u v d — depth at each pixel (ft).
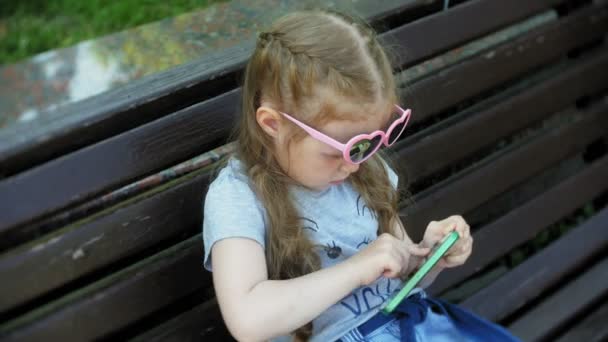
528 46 6.40
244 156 4.41
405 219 5.77
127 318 4.38
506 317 6.56
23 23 8.96
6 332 3.96
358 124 4.08
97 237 4.17
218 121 4.54
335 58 3.98
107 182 4.14
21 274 3.93
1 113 5.00
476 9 5.89
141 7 8.86
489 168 6.33
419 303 4.82
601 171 7.27
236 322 4.02
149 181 4.66
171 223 4.48
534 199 6.80
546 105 6.68
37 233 4.17
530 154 6.63
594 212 7.97
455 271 6.24
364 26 4.31
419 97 5.68
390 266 4.25
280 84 4.04
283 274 4.51
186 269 4.58
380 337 4.60
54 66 5.46
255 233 4.21
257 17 5.70
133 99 4.20
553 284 6.67
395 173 5.23
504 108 6.32
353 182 4.72
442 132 5.91
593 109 7.18
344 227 4.60
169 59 5.30
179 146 4.41
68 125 3.97
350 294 4.63
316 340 4.61
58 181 3.95
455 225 4.70
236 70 4.59
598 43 7.17
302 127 4.05
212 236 4.17
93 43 5.63
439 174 6.58
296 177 4.33
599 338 6.54
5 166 3.83
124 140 4.17
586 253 6.89
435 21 5.63
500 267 7.45
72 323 4.16
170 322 4.74
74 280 4.20
